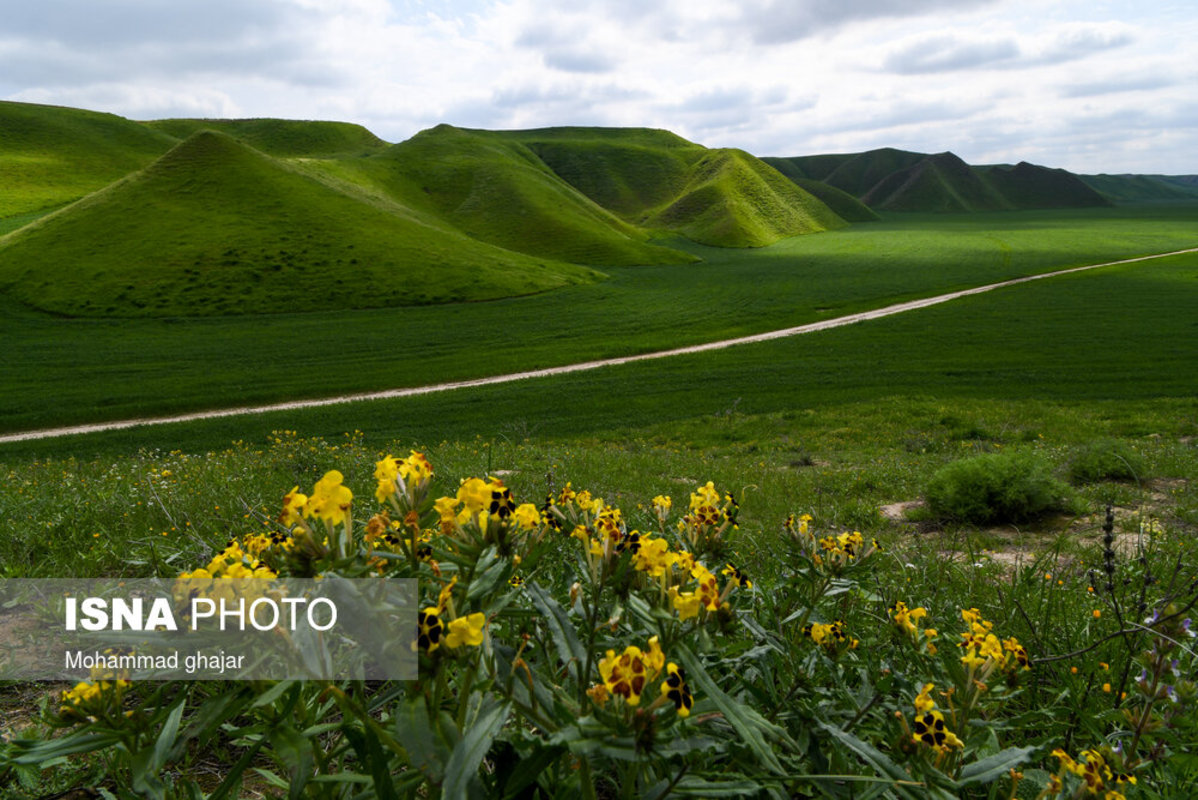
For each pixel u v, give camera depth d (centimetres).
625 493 991
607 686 105
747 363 4312
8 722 229
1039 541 823
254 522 493
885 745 156
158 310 6094
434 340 5359
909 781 122
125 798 142
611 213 16638
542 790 130
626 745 103
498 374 4347
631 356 4878
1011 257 10244
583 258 11206
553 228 12406
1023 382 3456
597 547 139
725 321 6028
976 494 951
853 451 2081
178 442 2727
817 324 5809
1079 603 381
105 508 634
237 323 5900
